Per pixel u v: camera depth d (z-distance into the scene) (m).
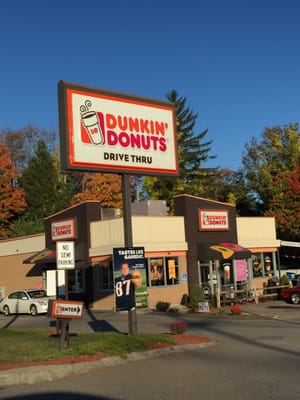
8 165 52.38
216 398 8.08
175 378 9.77
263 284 35.78
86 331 18.81
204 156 59.53
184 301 31.31
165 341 13.52
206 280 32.72
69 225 33.69
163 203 34.62
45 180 55.00
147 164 15.98
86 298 31.95
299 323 20.03
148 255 29.94
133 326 14.20
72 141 14.43
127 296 14.21
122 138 15.47
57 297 14.10
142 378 9.87
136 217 29.98
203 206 33.34
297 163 50.62
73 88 14.63
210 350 13.31
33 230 48.59
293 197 45.69
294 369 10.29
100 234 31.50
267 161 57.44
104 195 54.16
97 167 14.80
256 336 16.09
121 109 15.60
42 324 23.62
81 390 8.94
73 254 13.49
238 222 35.25
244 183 68.00
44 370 10.02
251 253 32.38
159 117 16.55
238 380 9.40
